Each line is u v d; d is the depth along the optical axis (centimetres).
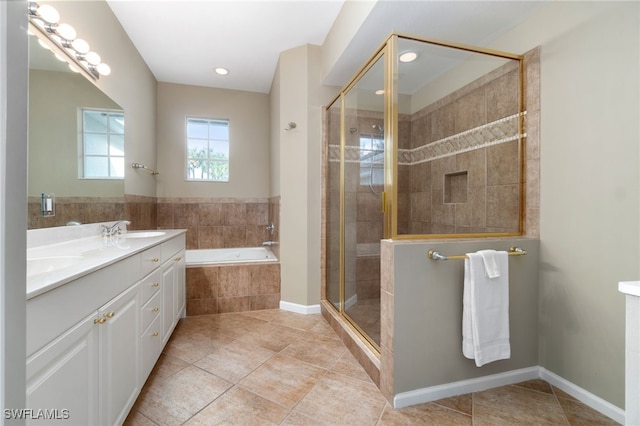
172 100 349
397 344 144
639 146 126
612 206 136
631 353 83
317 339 220
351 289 228
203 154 368
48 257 123
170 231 247
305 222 273
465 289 149
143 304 150
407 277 145
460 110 211
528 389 159
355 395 154
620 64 133
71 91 170
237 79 342
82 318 94
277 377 170
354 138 226
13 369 48
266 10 220
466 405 146
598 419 136
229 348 205
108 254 125
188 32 246
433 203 200
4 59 45
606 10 138
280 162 286
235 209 371
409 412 141
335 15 227
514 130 183
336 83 270
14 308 48
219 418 136
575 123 152
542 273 169
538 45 173
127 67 248
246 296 281
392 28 190
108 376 111
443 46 174
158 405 144
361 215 214
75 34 167
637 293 81
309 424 133
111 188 218
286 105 281
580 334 150
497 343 151
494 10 172
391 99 172
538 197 171
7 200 46
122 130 237
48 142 153
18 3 48
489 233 174
